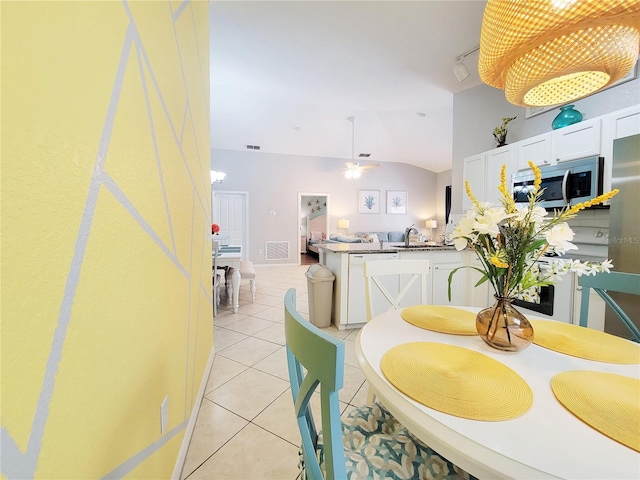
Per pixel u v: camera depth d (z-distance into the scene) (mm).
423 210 8750
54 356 479
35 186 442
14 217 402
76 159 543
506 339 898
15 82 406
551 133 2572
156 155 974
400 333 1074
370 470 762
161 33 1053
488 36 1062
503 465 492
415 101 4523
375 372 789
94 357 593
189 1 1552
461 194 3805
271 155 7426
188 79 1517
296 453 1334
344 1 2322
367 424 936
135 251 793
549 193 2533
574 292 2230
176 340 1183
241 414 1599
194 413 1518
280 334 2773
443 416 608
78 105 550
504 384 715
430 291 3076
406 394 685
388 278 2938
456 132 3922
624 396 657
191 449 1347
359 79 3746
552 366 822
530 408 628
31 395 429
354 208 8148
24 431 414
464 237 972
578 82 1216
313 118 5543
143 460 836
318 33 2742
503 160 3068
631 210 1742
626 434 544
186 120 1451
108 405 644
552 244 847
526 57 1038
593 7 843
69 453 510
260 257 7449
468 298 3178
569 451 512
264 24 2615
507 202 915
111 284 665
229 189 7137
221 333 2799
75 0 543
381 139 6652
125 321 730
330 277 2939
